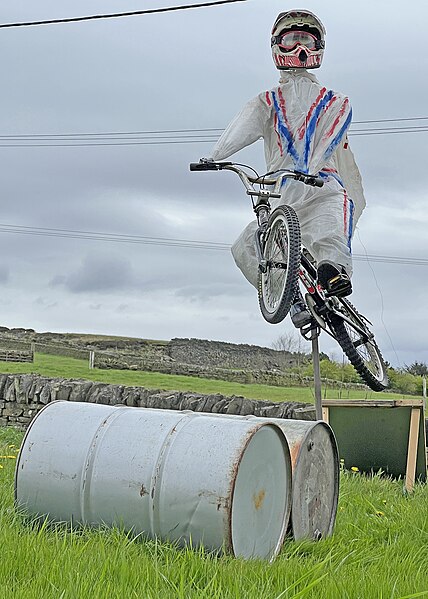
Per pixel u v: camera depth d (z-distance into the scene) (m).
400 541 6.51
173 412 6.50
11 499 6.93
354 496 8.77
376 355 9.10
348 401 11.68
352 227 8.83
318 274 8.33
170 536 5.79
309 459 6.69
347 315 8.77
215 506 5.65
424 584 5.09
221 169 8.41
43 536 5.74
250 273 9.16
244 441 5.78
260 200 8.47
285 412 15.46
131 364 35.69
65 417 6.57
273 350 44.56
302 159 8.90
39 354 38.47
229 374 34.31
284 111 9.02
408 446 11.03
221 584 4.79
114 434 6.24
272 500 6.14
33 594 4.36
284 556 6.00
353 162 9.41
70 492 6.18
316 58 9.10
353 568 5.46
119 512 5.97
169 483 5.81
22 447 6.51
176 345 43.78
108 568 4.87
